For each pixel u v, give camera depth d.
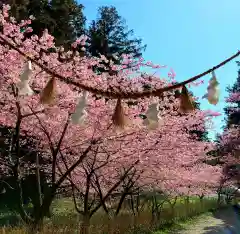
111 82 8.18
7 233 7.15
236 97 19.31
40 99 1.45
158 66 8.88
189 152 11.66
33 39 7.34
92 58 8.20
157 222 12.95
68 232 7.90
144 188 13.16
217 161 21.16
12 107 7.64
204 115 10.12
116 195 13.59
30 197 14.77
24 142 9.23
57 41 17.59
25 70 1.53
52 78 1.47
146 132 8.29
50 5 18.67
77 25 23.66
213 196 25.95
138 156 9.11
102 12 30.27
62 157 8.81
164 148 9.29
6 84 6.84
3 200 15.54
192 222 15.61
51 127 7.96
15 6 14.64
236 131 19.70
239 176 18.94
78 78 7.30
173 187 13.86
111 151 8.66
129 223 11.09
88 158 9.11
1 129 11.16
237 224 15.85
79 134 8.03
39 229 7.52
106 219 10.05
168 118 8.72
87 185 9.09
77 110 1.48
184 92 1.47
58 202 15.62
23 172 11.30
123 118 1.47
